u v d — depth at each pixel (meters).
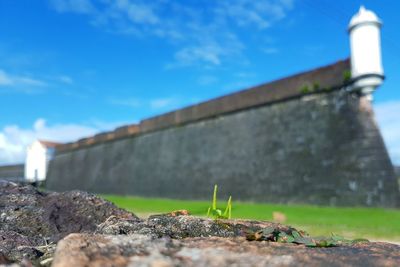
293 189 16.06
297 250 2.08
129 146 27.53
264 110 18.38
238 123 19.56
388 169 13.66
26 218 3.62
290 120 17.02
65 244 1.78
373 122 14.21
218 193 19.61
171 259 1.74
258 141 18.22
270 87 18.11
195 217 2.82
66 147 35.94
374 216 11.39
